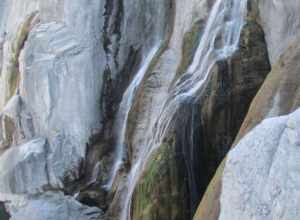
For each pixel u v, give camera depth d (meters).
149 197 9.13
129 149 11.32
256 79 9.28
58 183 12.52
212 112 9.23
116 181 11.30
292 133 5.23
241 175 5.51
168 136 9.42
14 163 12.68
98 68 12.72
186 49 10.71
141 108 11.37
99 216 10.98
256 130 5.62
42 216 10.99
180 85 10.09
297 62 7.00
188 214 9.01
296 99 6.75
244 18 9.84
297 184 5.00
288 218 4.95
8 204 12.51
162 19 12.37
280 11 9.20
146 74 11.70
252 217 5.29
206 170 9.18
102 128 12.61
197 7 10.97
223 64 9.41
